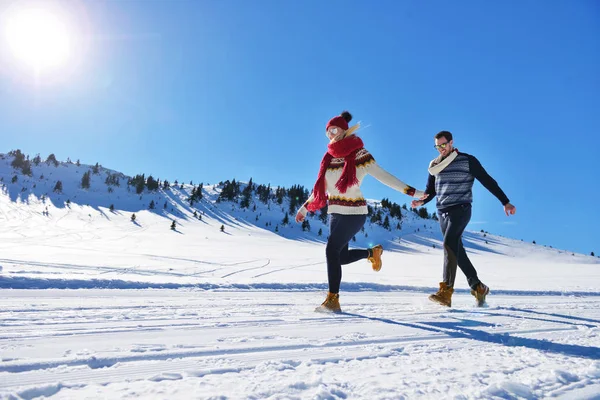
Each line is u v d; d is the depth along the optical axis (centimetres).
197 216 8944
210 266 997
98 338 134
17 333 135
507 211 300
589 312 269
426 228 10538
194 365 105
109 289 293
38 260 920
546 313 256
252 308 225
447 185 307
